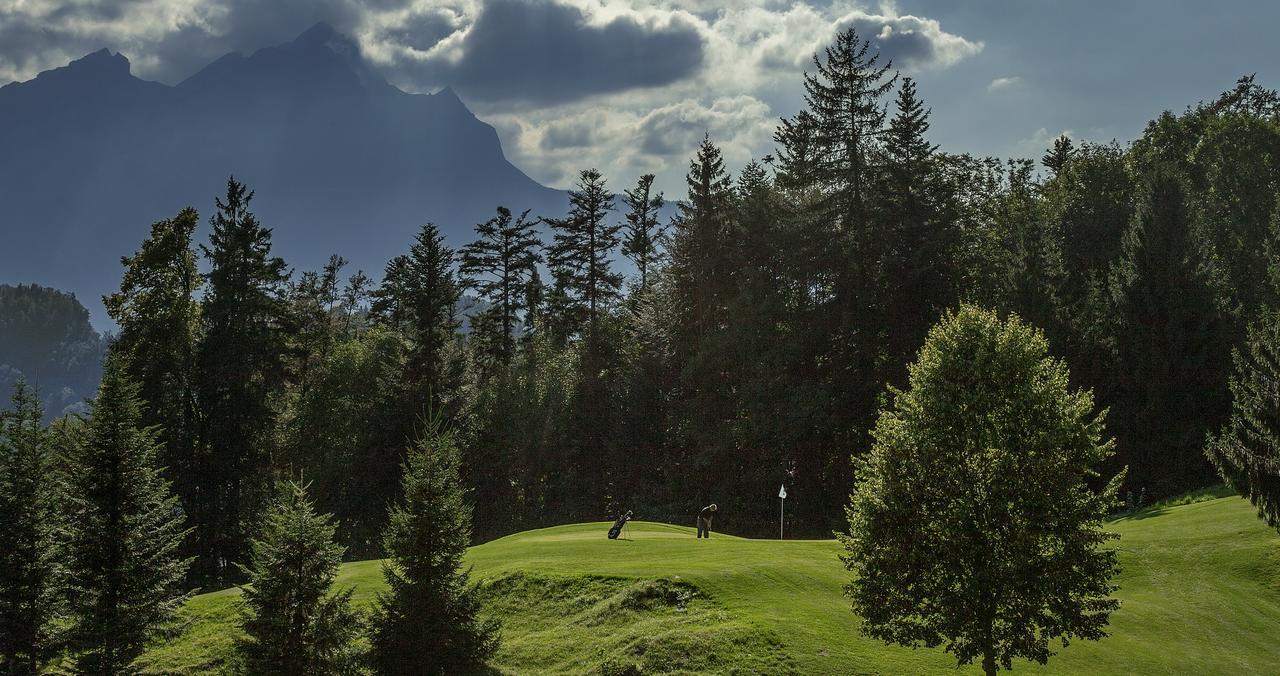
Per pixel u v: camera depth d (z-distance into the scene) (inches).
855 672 800.3
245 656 820.6
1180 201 1889.8
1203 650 906.1
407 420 2356.1
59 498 1026.1
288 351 2429.9
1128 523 1376.7
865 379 2130.9
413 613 847.7
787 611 914.1
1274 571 1065.5
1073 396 785.6
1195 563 1118.4
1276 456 1042.7
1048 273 2198.6
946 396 764.6
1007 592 719.1
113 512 983.0
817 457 2192.4
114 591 963.3
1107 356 1973.4
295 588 812.6
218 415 2181.3
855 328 2154.3
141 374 2119.8
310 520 826.2
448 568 874.1
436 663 845.8
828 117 2306.8
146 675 937.5
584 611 966.4
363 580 1134.4
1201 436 1761.8
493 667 864.9
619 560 1135.0
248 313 2288.4
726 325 2449.6
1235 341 1806.1
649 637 857.5
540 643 907.4
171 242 2250.2
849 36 2310.5
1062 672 836.6
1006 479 722.2
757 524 2228.1
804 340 2187.5
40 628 1035.9
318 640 814.5
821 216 2258.9
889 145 2239.2
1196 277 1838.1
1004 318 2089.1
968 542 719.7
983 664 743.7
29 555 1043.3
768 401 2161.7
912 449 768.9
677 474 2459.4
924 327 2095.2
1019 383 761.6
